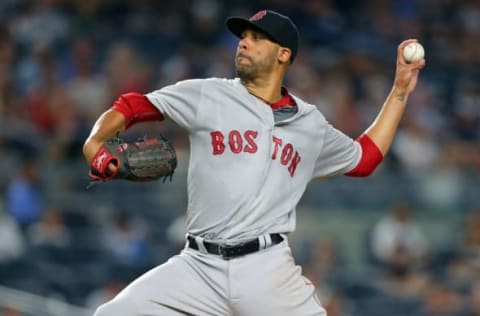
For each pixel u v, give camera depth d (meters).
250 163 19.61
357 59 65.56
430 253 52.06
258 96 20.12
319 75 61.69
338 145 20.98
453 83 68.50
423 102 62.41
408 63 22.12
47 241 45.28
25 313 37.59
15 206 45.22
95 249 46.03
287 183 20.00
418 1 74.06
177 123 19.84
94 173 19.19
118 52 57.62
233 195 19.53
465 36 73.75
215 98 19.78
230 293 19.55
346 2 71.19
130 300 19.50
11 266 44.03
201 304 19.67
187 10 64.50
